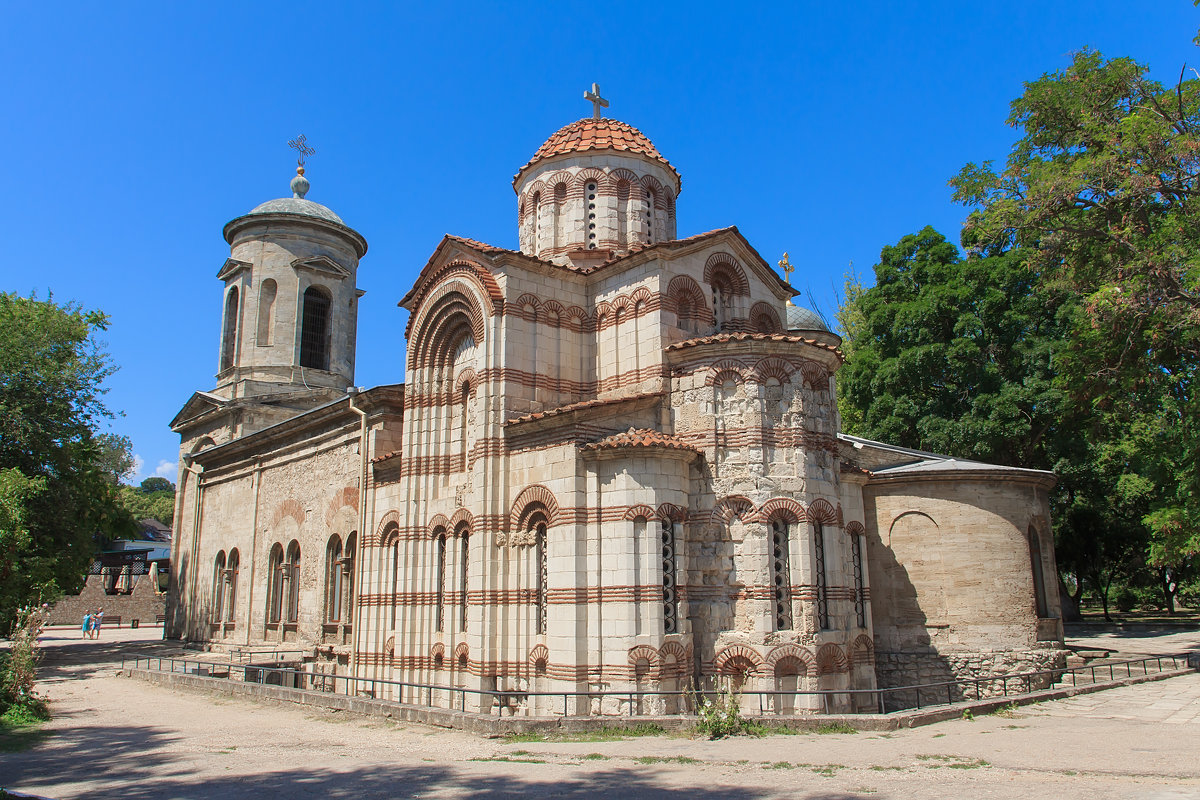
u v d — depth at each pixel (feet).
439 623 85.61
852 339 197.88
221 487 145.48
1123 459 135.85
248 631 127.44
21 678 69.92
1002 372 146.61
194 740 57.98
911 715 57.72
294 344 155.02
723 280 91.35
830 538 74.79
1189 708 65.05
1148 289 86.02
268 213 157.79
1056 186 93.91
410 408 93.50
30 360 132.26
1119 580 218.18
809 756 47.78
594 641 69.97
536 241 106.32
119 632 198.59
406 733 58.80
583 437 74.02
